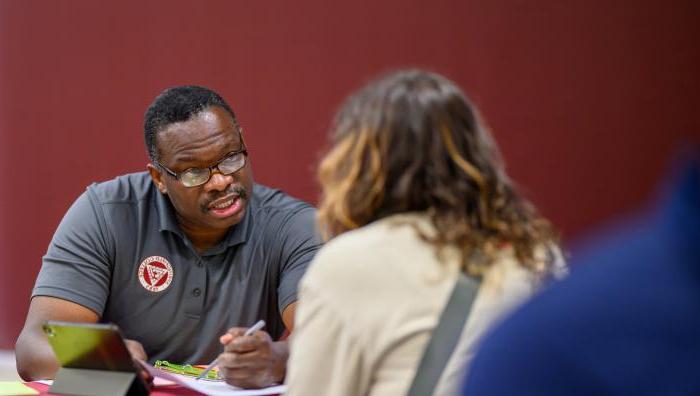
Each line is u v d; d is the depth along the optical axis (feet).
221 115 14.98
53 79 30.81
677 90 26.73
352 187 9.23
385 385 8.66
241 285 15.74
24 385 13.03
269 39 28.81
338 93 28.27
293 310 15.25
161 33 29.68
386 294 8.64
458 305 8.66
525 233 9.33
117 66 30.09
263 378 12.84
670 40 26.71
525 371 5.57
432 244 8.80
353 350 8.66
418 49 27.73
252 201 16.25
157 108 15.06
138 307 15.60
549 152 27.35
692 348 5.37
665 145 26.81
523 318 5.75
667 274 5.53
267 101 28.89
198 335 15.72
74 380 12.51
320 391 8.71
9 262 31.63
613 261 5.73
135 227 15.64
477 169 9.25
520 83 27.32
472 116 9.43
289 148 28.76
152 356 15.79
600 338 5.45
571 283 5.75
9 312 31.73
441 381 8.55
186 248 15.64
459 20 27.50
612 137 27.04
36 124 31.04
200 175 14.73
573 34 27.07
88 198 15.96
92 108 30.42
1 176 31.58
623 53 26.89
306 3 28.50
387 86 9.40
